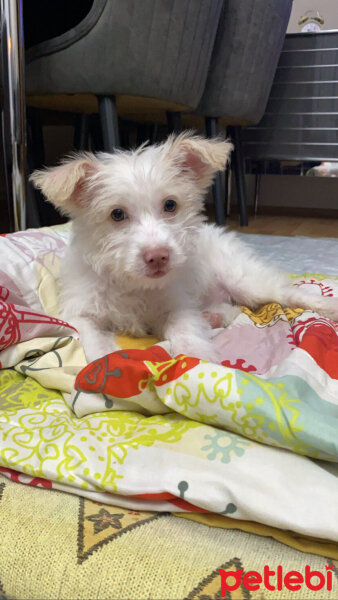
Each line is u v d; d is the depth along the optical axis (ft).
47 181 1.02
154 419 0.77
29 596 0.57
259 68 2.68
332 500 0.58
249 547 0.59
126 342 1.14
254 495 0.59
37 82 1.90
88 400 0.80
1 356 0.96
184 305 1.19
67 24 2.41
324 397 0.80
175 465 0.66
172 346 1.02
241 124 2.99
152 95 1.96
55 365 0.93
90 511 0.64
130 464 0.67
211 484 0.62
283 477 0.62
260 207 3.98
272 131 3.23
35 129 2.60
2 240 1.28
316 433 0.62
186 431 0.71
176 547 0.58
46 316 1.01
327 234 2.81
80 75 1.83
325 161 3.17
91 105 2.21
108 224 1.08
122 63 1.82
